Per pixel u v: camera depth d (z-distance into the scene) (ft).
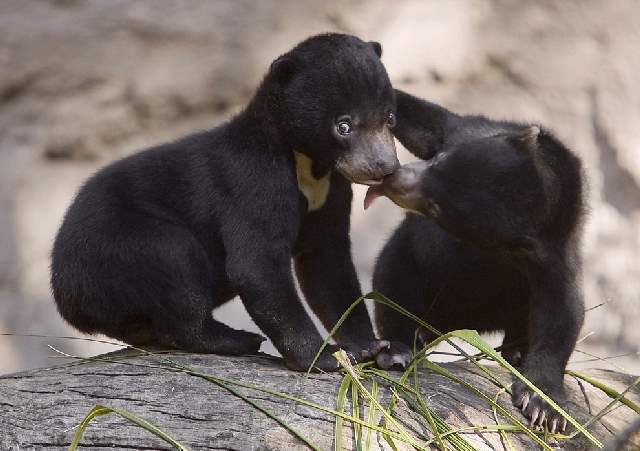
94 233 38.88
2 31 68.85
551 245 38.55
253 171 38.27
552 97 71.77
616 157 71.51
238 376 35.68
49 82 69.05
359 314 39.99
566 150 39.32
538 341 38.58
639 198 71.61
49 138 68.95
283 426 32.81
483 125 41.63
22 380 35.96
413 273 43.57
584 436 36.24
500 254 39.32
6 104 69.15
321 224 40.01
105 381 35.37
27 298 68.28
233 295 40.68
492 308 43.52
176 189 39.70
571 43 71.87
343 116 37.83
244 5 69.82
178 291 38.42
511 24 71.56
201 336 38.70
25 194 68.74
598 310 70.38
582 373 41.06
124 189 39.83
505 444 34.42
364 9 70.38
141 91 69.10
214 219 38.96
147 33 69.31
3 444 33.58
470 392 36.70
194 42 69.51
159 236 38.60
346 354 36.83
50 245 68.44
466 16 71.20
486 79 71.56
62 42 68.95
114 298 38.60
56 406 34.45
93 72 69.00
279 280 37.37
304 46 38.88
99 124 69.21
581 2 71.77
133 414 33.47
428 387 36.22
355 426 32.83
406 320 43.14
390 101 38.52
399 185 38.47
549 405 36.52
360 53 38.22
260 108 38.55
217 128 40.47
